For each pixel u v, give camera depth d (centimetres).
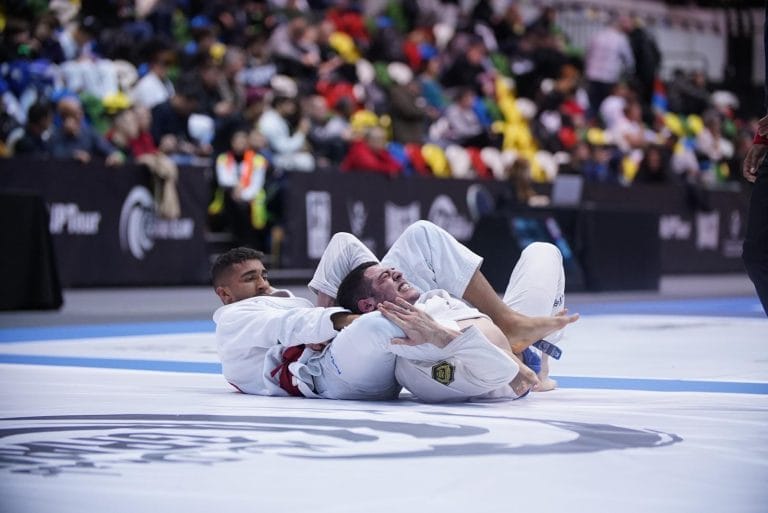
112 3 2403
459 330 663
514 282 755
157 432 566
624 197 2555
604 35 3322
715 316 1598
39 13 2247
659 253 2159
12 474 458
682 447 523
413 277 738
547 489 427
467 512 390
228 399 708
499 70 3216
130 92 2200
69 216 1897
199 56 2262
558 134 2911
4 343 1173
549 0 3784
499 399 699
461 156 2570
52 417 621
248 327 725
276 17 2734
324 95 2561
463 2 3556
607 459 491
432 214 2338
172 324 1430
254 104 2203
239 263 755
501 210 2073
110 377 855
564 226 2048
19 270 1554
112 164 1939
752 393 758
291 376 714
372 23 3064
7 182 1827
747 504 404
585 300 1905
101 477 451
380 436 551
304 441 536
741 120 3828
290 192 2131
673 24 4172
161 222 2011
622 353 1074
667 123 3412
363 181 2228
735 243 2931
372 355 675
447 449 514
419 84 2756
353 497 413
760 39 4206
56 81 2092
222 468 470
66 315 1518
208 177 2116
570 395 743
